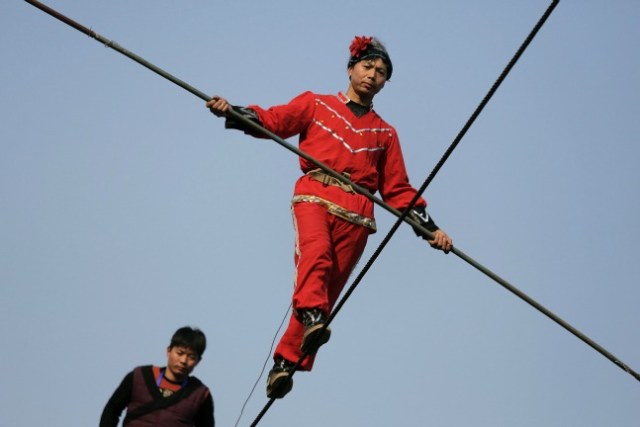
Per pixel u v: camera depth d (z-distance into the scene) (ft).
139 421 42.75
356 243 49.96
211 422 43.45
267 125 48.62
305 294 47.93
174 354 43.01
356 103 50.96
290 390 49.85
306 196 49.60
